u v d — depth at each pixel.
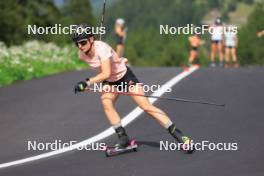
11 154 24.02
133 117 28.92
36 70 52.44
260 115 27.62
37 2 135.62
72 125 28.55
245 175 18.41
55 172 20.69
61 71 55.41
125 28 60.12
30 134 27.28
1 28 104.38
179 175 19.02
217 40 60.66
